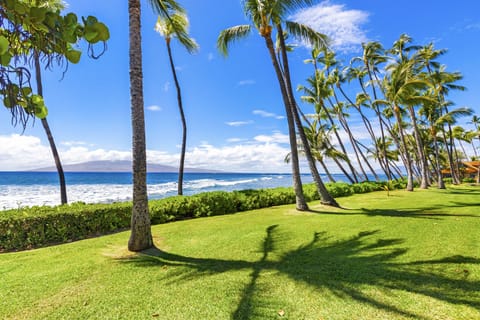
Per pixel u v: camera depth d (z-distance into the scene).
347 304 2.87
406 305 2.80
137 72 5.13
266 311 2.78
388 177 23.73
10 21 1.02
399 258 4.22
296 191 9.66
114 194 23.95
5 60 0.92
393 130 27.59
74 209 6.64
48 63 1.15
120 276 3.78
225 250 4.99
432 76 20.55
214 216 9.12
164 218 8.15
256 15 9.47
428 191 17.36
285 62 10.44
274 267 4.04
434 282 3.31
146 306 2.94
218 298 3.09
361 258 4.30
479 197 12.85
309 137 20.50
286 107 9.80
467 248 4.64
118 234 6.47
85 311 2.86
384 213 8.59
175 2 6.54
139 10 5.24
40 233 5.79
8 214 5.97
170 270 4.00
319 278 3.55
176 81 12.73
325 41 9.59
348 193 15.95
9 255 4.88
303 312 2.75
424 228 6.27
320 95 19.72
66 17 1.08
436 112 21.73
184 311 2.83
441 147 34.00
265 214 9.11
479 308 2.70
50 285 3.50
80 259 4.54
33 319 2.72
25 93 1.14
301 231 6.36
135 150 5.14
